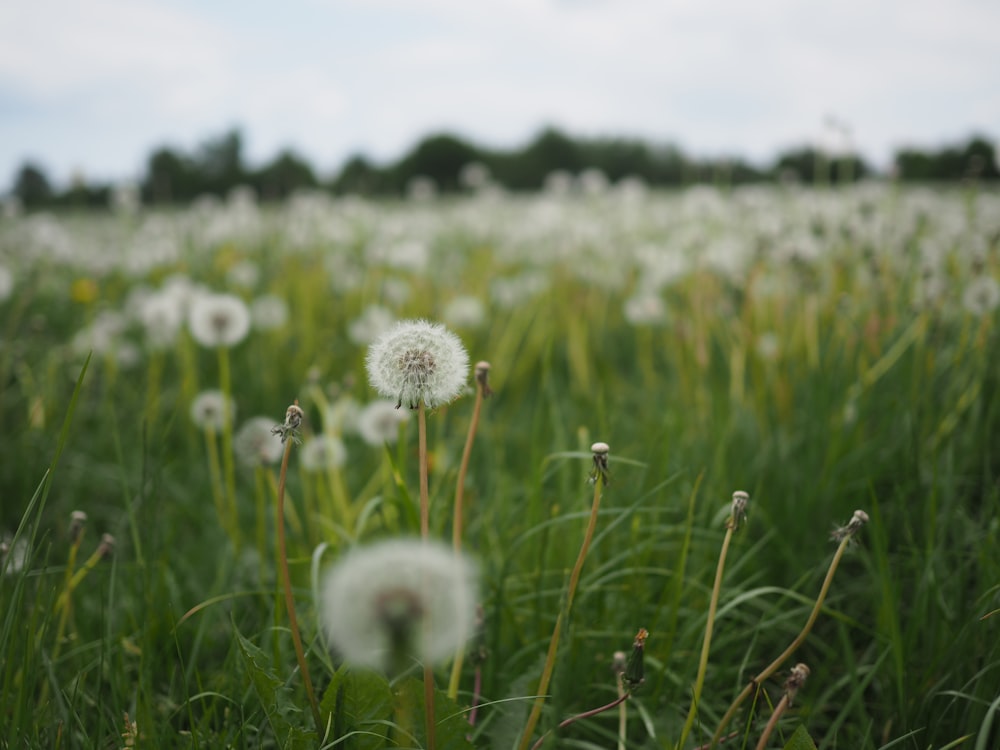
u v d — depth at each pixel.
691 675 2.12
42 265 7.16
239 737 1.74
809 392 3.58
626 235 7.81
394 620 1.11
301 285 6.14
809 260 4.21
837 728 1.90
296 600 2.48
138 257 7.55
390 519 2.48
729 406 3.70
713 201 6.83
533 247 8.59
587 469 2.80
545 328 5.12
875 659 2.25
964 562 2.41
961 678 1.97
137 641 2.30
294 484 3.57
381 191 16.52
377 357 1.52
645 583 2.43
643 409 4.23
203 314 2.96
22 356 4.62
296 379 4.94
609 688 2.10
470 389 1.57
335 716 1.52
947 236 5.09
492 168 36.75
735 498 1.53
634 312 4.96
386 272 6.33
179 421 4.34
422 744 1.55
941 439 3.05
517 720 1.80
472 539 2.78
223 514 3.16
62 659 2.08
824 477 2.82
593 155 26.41
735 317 4.20
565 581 2.29
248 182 15.30
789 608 2.56
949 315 3.73
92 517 3.31
